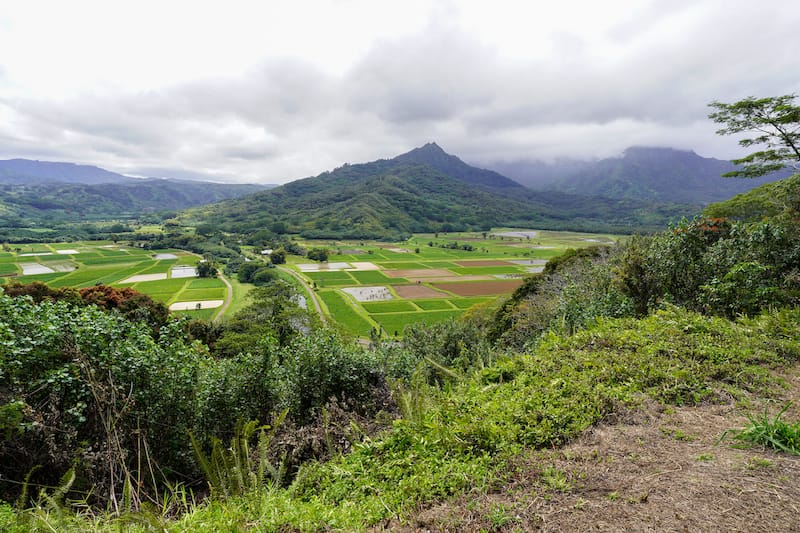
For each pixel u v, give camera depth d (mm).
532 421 3738
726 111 17703
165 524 2818
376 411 7555
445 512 2604
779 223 9094
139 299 21516
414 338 19391
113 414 4719
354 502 3012
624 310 8883
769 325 5918
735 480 2551
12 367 4664
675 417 3646
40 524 2809
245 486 3449
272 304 34656
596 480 2738
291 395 7715
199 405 6641
